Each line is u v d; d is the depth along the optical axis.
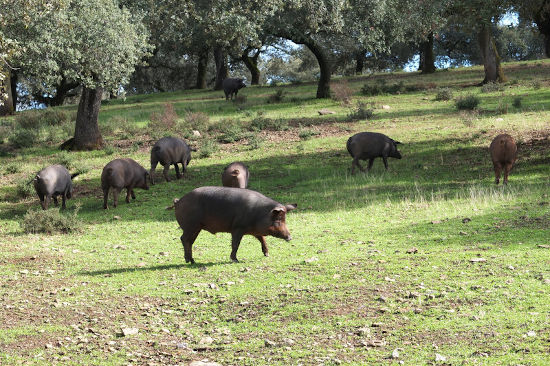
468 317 6.39
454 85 40.03
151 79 69.12
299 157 22.38
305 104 35.88
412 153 21.17
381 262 9.11
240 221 9.42
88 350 6.14
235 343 6.28
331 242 11.24
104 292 8.48
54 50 20.56
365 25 32.88
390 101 34.62
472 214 12.38
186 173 21.27
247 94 45.44
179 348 6.20
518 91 33.50
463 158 19.66
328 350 5.85
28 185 19.48
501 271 7.97
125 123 31.19
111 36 22.20
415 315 6.64
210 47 52.47
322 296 7.62
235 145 25.55
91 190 19.91
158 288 8.59
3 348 6.21
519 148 19.84
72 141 26.70
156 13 24.27
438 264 8.66
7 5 16.64
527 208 12.24
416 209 13.78
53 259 11.09
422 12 23.59
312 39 36.06
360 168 19.20
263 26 31.58
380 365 5.36
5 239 13.33
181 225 9.84
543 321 6.04
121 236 13.52
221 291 8.23
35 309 7.68
